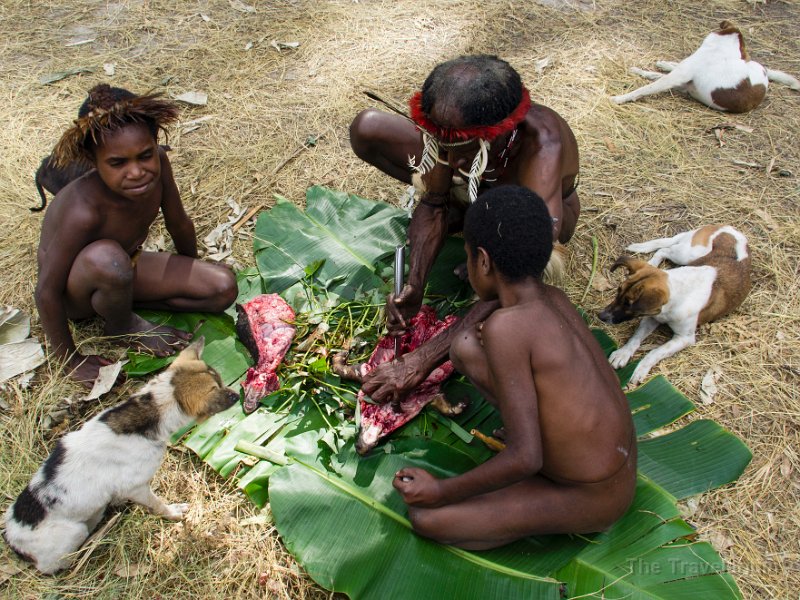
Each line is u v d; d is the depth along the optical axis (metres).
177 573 2.93
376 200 4.61
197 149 4.93
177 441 3.35
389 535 2.94
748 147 5.04
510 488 2.84
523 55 5.87
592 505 2.76
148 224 3.63
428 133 2.97
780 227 4.44
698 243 4.00
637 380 3.68
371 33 6.05
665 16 6.34
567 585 2.79
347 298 3.92
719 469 3.21
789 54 5.90
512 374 2.57
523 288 2.62
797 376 3.66
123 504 3.11
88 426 2.80
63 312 3.49
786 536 3.06
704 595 2.75
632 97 5.41
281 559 2.99
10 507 2.85
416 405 3.34
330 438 3.29
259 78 5.57
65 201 3.31
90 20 6.08
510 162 3.29
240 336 3.67
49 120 5.05
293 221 4.35
